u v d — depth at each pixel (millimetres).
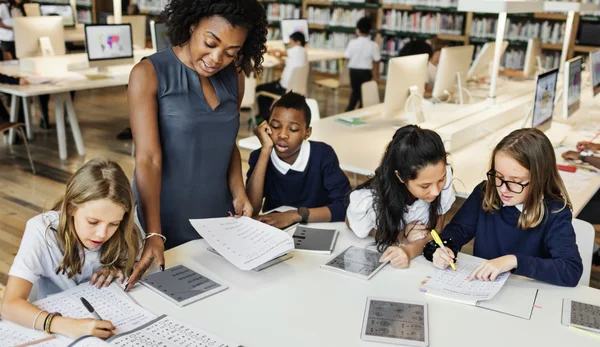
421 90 3795
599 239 3539
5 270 2898
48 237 1426
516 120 3822
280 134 2082
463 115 3455
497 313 1423
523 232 1762
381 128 3533
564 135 3445
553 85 3195
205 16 1539
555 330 1359
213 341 1243
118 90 7750
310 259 1688
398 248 1687
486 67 4988
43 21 5590
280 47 7172
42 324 1252
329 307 1419
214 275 1562
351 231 1921
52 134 5535
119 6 5070
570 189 2512
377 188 1777
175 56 1661
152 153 1614
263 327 1319
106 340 1224
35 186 4145
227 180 1931
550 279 1567
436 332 1328
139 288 1473
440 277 1597
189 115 1658
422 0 7812
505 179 1677
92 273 1519
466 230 1869
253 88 5480
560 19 7035
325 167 2172
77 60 5512
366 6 8227
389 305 1431
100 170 1376
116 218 1380
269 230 1695
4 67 5062
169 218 1792
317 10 8734
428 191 1672
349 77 6848
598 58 4195
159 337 1246
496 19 7434
